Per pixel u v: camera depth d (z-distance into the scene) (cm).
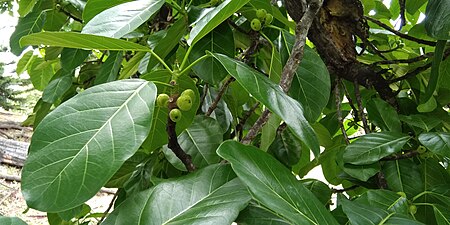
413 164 113
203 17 94
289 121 84
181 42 124
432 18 101
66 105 81
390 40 158
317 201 82
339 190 123
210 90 132
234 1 86
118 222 82
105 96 83
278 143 133
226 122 129
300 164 146
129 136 79
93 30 92
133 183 117
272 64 116
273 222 84
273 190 79
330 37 124
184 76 98
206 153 110
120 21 93
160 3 96
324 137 138
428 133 107
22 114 820
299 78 112
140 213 83
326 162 139
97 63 161
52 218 136
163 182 86
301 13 117
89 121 80
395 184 111
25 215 419
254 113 144
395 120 115
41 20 151
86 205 139
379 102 117
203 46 111
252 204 86
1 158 535
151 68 114
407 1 134
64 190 75
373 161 107
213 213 78
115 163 77
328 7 125
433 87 110
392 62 124
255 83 86
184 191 85
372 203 97
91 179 76
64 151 78
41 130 79
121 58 128
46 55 162
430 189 107
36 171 76
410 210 101
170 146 92
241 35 131
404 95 131
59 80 146
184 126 102
